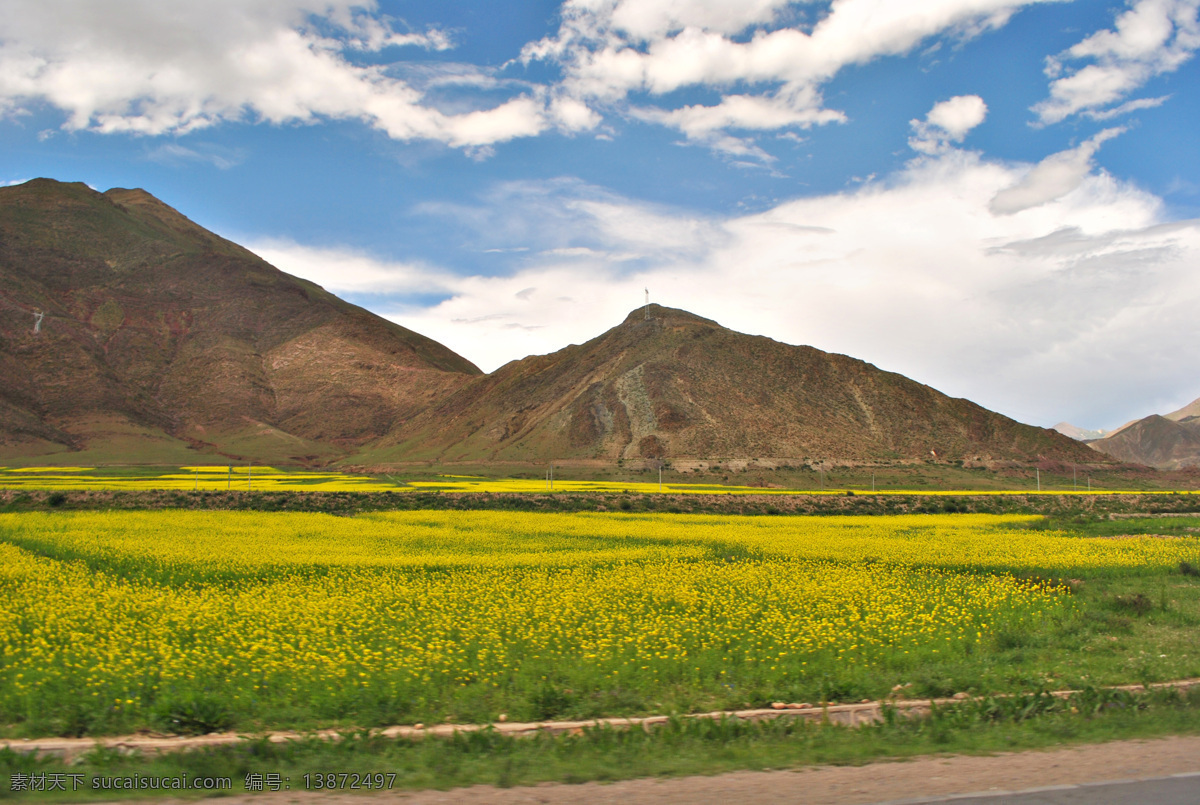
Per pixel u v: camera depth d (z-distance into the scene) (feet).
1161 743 29.73
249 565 79.41
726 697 38.73
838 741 30.50
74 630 49.01
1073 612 63.72
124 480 238.89
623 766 27.09
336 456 534.78
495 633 50.16
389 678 39.42
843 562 91.61
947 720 33.68
